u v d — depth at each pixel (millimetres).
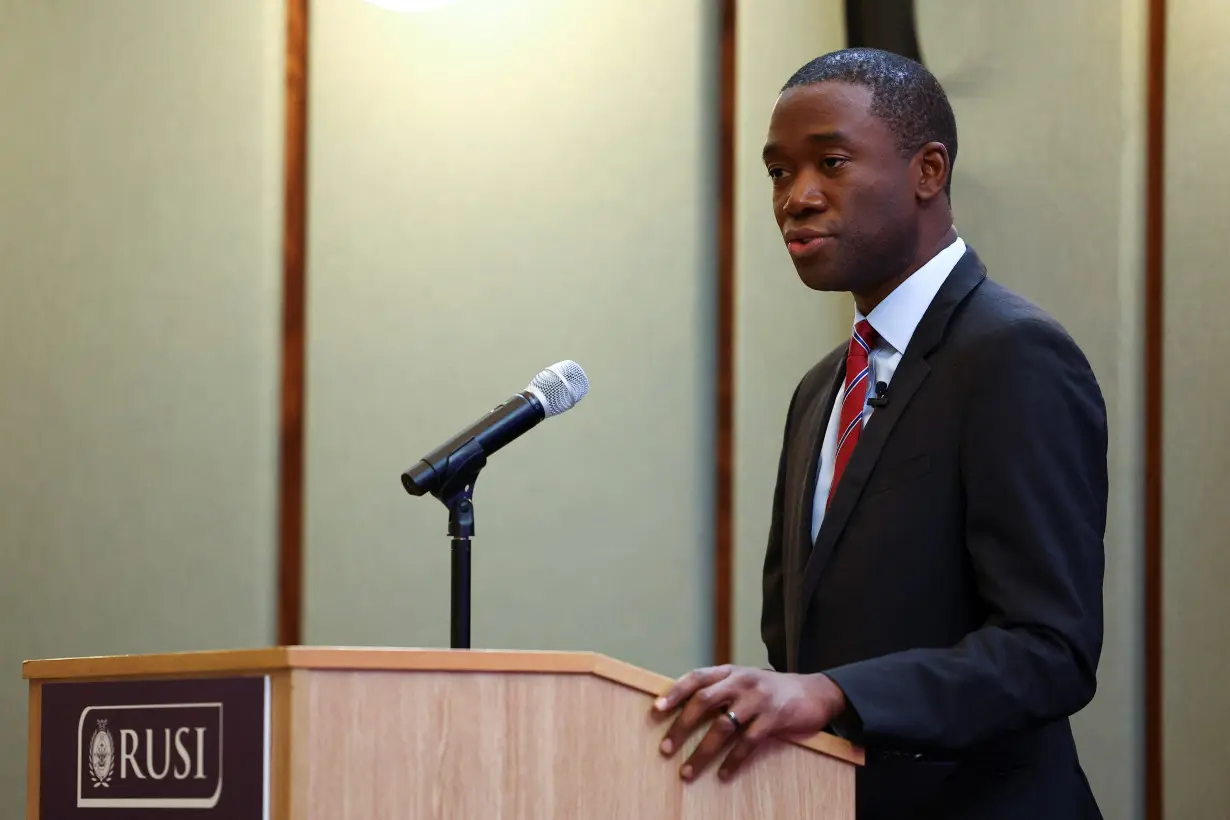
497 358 12430
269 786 4383
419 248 12531
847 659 6305
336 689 4434
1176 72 11234
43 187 12633
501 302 12484
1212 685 10766
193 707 4645
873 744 5434
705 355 12406
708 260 12484
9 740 12055
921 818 6156
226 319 12500
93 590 12258
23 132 12656
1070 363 6305
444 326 12461
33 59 12703
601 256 12516
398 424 12367
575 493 12305
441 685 4609
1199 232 11070
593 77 12672
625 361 12422
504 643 12141
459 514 6129
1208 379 10953
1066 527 6004
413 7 12719
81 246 12586
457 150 12625
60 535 12328
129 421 12430
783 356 12195
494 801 4641
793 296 12227
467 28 12727
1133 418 11219
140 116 12672
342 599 12195
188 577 12258
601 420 12367
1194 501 10938
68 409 12453
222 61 12680
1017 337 6266
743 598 11945
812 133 6633
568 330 12453
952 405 6312
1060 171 11508
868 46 11992
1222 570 10805
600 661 4867
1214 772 10703
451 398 12391
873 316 6797
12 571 12281
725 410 12359
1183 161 11156
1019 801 6137
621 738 4922
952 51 11766
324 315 12461
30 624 12219
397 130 12625
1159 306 11242
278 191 12586
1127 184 11352
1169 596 10938
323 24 12703
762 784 5211
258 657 4453
